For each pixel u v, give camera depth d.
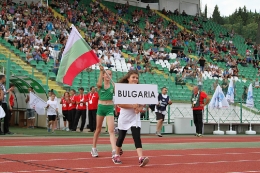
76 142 13.30
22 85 19.72
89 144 12.55
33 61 24.58
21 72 22.36
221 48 42.12
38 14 31.23
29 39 26.36
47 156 9.06
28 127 19.98
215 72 33.59
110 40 32.59
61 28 30.72
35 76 22.95
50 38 27.72
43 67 24.69
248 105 24.28
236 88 29.91
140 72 28.30
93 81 25.12
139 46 34.31
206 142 14.86
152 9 45.50
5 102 15.73
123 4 42.12
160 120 17.94
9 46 25.55
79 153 9.86
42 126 20.25
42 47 26.03
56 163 7.89
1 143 12.33
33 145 11.84
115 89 7.65
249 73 38.81
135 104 7.74
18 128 19.80
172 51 35.88
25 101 20.22
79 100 19.05
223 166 8.05
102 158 8.89
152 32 38.59
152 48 34.78
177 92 27.19
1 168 7.10
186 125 20.97
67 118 19.70
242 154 10.63
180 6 47.81
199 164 8.29
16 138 14.56
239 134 22.66
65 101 19.62
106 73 8.70
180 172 7.08
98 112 8.84
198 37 42.28
